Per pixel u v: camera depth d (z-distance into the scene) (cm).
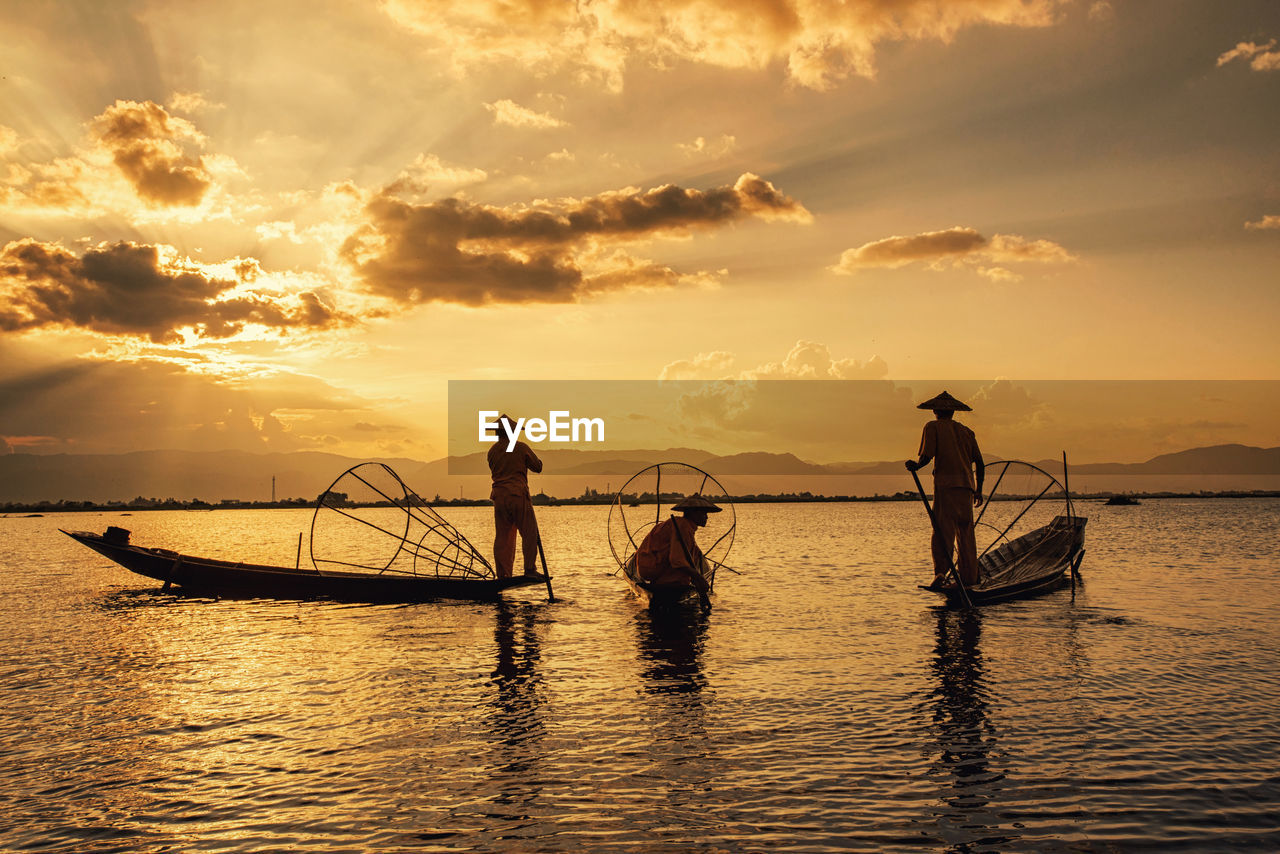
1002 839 457
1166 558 2150
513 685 813
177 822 495
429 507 1638
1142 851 443
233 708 746
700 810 499
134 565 1633
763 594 1487
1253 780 540
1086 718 676
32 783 564
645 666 890
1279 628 1078
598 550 2838
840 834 464
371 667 907
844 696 752
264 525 7406
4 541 4238
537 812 499
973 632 1066
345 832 476
